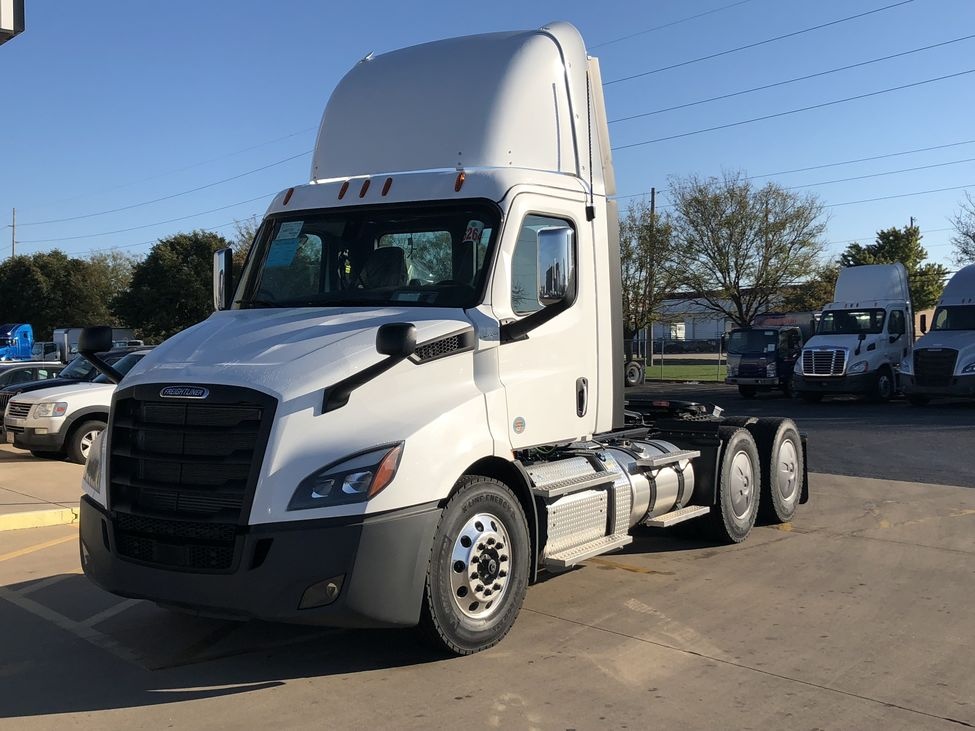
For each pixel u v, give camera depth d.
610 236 6.44
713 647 5.07
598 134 6.56
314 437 4.38
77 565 7.21
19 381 16.88
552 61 6.16
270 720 4.13
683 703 4.29
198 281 50.06
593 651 5.00
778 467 8.46
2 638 5.38
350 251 5.60
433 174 5.58
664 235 40.47
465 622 4.84
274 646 5.18
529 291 5.56
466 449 4.78
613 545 5.91
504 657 4.92
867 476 11.67
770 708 4.22
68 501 9.50
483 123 5.82
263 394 4.37
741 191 41.69
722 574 6.70
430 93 6.11
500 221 5.32
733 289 41.91
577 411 5.93
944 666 4.77
